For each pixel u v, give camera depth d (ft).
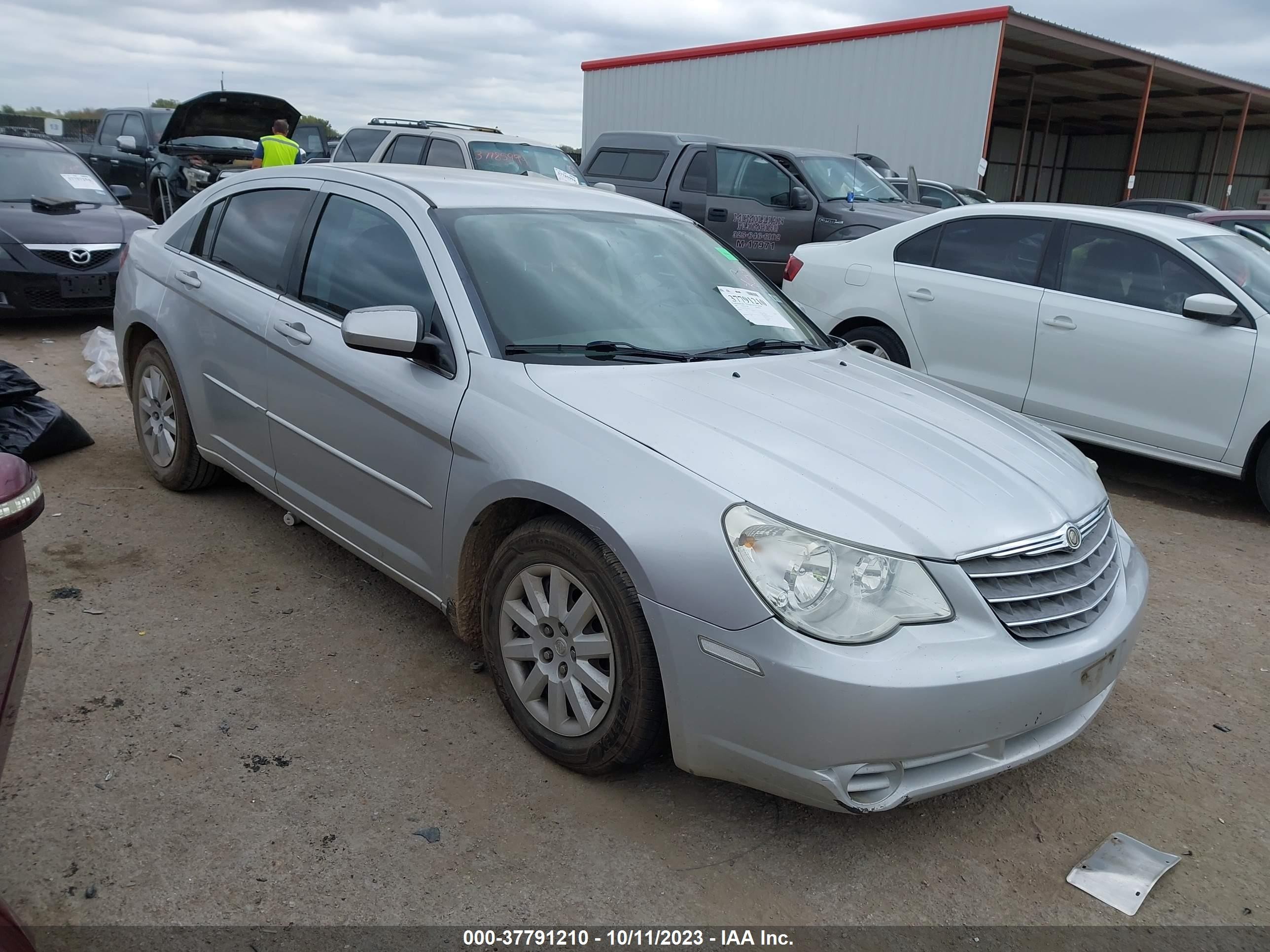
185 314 14.02
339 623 11.91
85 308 26.78
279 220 13.17
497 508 9.61
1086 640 8.52
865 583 7.64
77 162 31.40
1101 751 10.53
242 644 11.26
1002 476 9.14
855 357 12.69
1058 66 72.64
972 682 7.60
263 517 14.96
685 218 14.14
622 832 8.59
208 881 7.63
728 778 8.22
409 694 10.50
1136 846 8.95
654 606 8.04
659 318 11.42
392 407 10.41
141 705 9.87
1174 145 107.96
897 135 55.26
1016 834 9.06
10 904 7.20
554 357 10.03
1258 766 10.41
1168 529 17.97
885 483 8.45
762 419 9.34
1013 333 20.35
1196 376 18.17
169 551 13.56
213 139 44.06
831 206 32.40
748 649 7.62
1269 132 101.14
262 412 12.60
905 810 9.28
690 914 7.72
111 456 17.28
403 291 10.96
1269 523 18.60
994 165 107.96
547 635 9.23
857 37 55.83
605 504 8.32
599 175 39.19
